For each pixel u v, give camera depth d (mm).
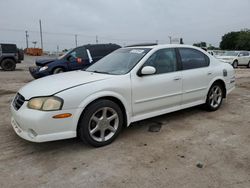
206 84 5336
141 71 4148
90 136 3670
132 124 4805
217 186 2789
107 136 3875
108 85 3791
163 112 4598
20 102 3666
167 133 4344
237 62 21016
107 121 3828
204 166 3211
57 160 3406
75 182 2883
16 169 3174
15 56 17359
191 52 5160
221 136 4203
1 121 4996
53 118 3371
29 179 2951
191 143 3922
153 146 3816
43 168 3199
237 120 5059
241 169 3137
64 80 3871
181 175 3006
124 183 2854
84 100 3557
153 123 4859
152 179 2928
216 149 3705
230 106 6180
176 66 4773
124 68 4301
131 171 3100
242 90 8547
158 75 4441
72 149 3736
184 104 4973
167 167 3191
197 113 5527
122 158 3439
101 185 2822
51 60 10477
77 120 3541
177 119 5105
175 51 4852
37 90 3590
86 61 10305
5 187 2797
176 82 4680
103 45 10828
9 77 12969
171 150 3674
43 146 3842
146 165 3244
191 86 5000
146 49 4594
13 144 3910
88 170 3139
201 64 5305
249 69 19328
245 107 6086
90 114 3623
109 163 3307
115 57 4836
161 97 4480
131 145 3857
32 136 3430
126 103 4016
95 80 3805
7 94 7871
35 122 3320
